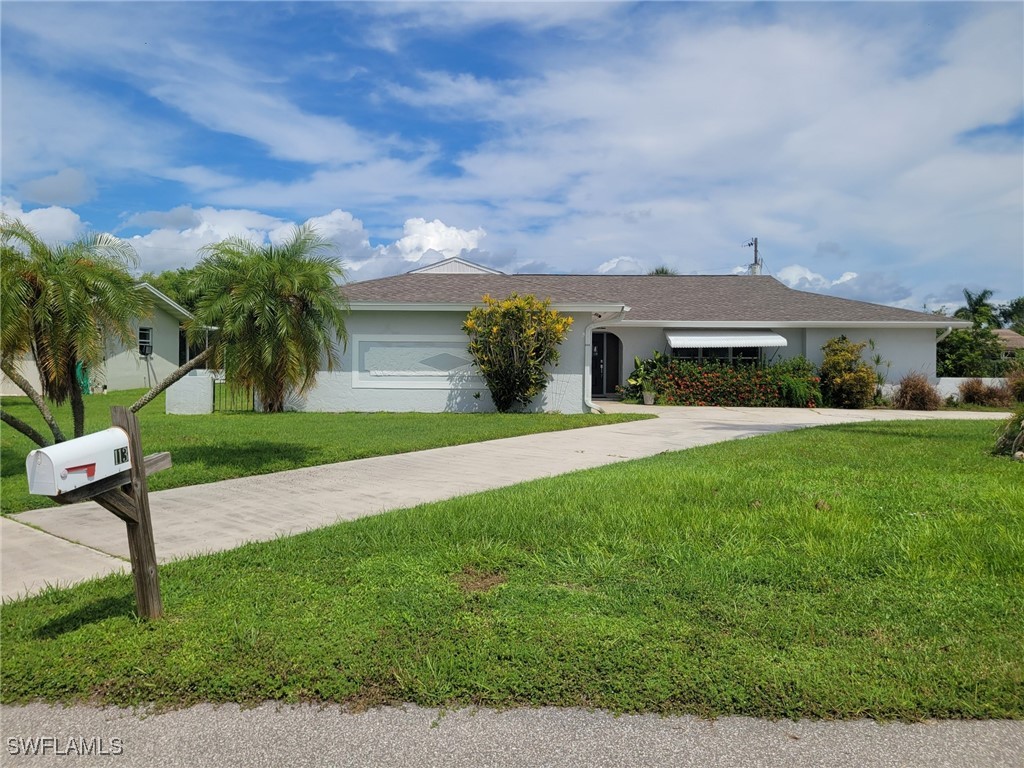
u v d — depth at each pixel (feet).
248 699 10.02
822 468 26.96
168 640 11.59
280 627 12.01
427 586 14.02
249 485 25.98
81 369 26.61
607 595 13.43
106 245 26.25
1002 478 24.58
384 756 8.76
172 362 92.73
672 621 12.16
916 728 9.19
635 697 9.84
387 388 56.13
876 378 68.74
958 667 10.44
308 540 17.49
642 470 26.63
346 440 36.91
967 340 82.23
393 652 11.05
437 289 63.57
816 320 70.64
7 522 20.75
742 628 11.83
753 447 33.86
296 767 8.58
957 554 15.47
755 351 73.67
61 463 10.18
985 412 64.18
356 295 58.29
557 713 9.62
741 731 9.17
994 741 8.91
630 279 85.66
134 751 8.94
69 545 18.25
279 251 27.30
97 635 11.84
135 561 12.30
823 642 11.34
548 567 15.12
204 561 15.90
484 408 56.24
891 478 24.59
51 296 23.58
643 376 69.82
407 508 21.34
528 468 29.76
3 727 9.52
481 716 9.57
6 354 23.89
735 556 15.62
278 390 27.76
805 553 15.79
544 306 53.11
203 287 26.73
